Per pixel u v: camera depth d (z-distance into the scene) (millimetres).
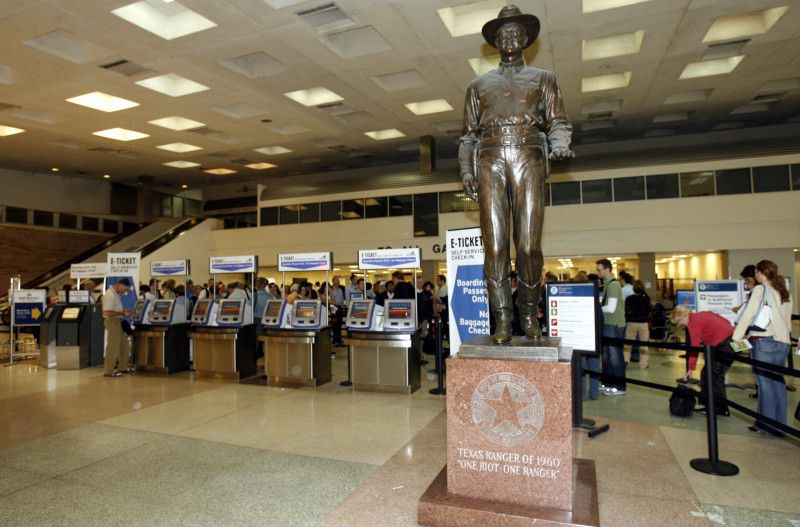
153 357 8383
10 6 8711
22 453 4195
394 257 7176
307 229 21609
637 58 11789
